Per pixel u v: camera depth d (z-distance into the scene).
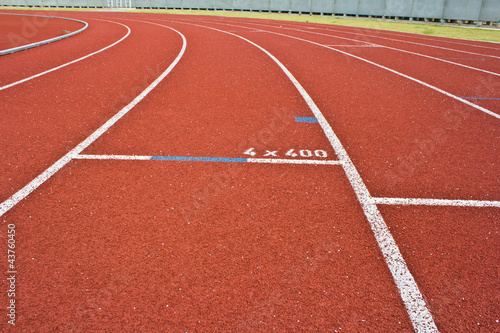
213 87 6.66
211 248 2.45
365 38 15.88
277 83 7.12
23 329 1.85
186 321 1.92
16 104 5.48
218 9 35.62
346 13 28.53
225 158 3.77
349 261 2.37
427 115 5.37
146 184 3.22
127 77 7.39
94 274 2.22
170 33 16.05
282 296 2.09
